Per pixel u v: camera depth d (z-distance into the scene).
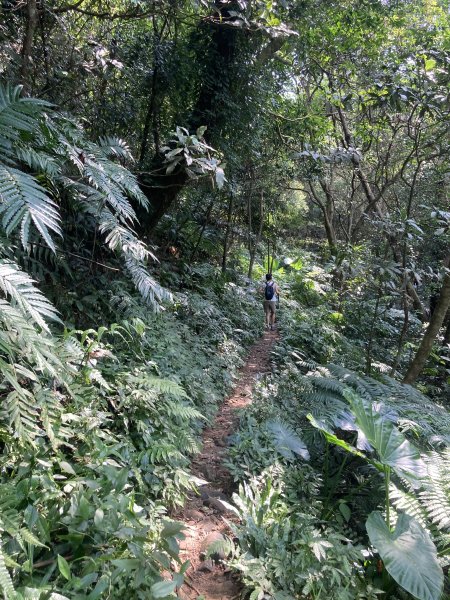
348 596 2.73
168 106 7.66
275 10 6.16
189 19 7.14
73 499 2.28
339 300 11.35
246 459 4.06
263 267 17.33
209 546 2.87
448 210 10.28
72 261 4.49
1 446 2.62
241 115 7.71
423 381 10.09
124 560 2.06
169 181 6.70
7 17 4.72
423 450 4.39
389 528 3.05
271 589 2.64
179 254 10.24
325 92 10.18
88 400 3.03
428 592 2.56
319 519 3.61
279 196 14.43
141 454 3.15
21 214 1.92
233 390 6.33
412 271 7.35
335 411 4.59
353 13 8.97
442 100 6.83
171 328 5.92
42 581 1.90
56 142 2.72
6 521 1.89
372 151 13.20
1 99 2.45
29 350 2.02
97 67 5.55
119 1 6.61
